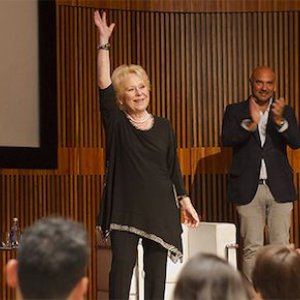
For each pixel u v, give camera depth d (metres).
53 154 7.72
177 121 8.23
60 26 7.86
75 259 2.31
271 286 3.21
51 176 7.83
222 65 8.26
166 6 8.22
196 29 8.26
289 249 3.24
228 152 8.18
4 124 7.57
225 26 8.25
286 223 7.22
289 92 8.23
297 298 3.21
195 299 2.46
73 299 2.33
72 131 7.92
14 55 7.63
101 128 8.05
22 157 7.59
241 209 7.22
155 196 5.16
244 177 7.23
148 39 8.19
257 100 7.27
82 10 7.97
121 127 5.20
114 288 5.17
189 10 8.23
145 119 5.24
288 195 7.21
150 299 5.21
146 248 5.25
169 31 8.23
